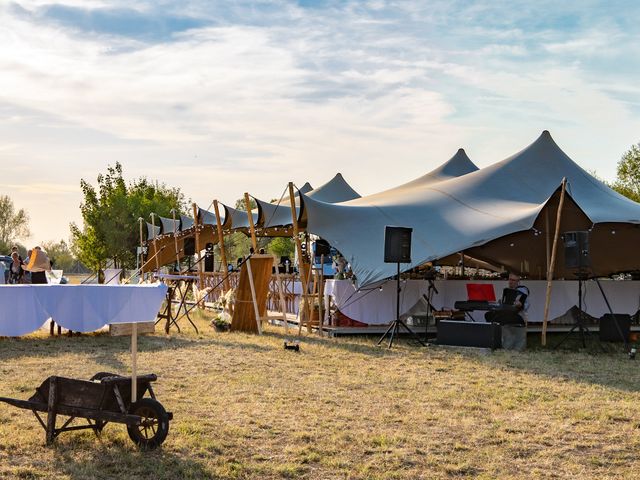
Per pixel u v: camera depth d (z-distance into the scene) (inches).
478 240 547.5
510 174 669.3
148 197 1604.3
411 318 576.7
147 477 208.7
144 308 245.0
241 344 497.0
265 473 217.3
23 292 476.7
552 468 231.1
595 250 666.8
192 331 578.9
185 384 343.9
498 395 340.5
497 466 230.8
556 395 345.7
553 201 562.3
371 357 452.4
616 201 637.3
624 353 512.4
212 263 864.3
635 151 1793.8
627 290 625.0
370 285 554.9
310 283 637.3
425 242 564.1
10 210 2615.7
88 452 229.0
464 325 508.7
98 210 1505.9
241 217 893.8
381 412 299.4
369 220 589.6
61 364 393.1
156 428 258.8
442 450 246.5
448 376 390.6
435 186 681.0
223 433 257.1
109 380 232.4
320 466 226.8
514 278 542.0
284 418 283.3
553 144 705.0
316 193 995.9
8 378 348.5
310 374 384.8
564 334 613.9
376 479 214.5
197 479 208.4
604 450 252.2
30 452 228.1
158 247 1083.3
